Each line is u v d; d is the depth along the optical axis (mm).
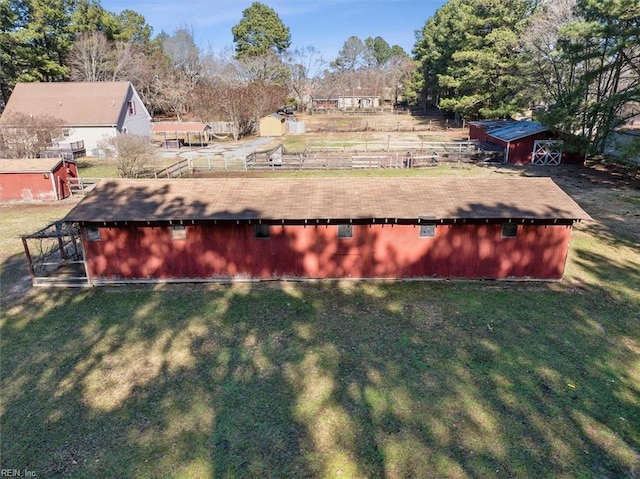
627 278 13016
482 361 9141
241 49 79562
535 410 7719
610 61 26641
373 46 118188
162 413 7785
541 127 30172
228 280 13266
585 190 23016
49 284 13133
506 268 12953
